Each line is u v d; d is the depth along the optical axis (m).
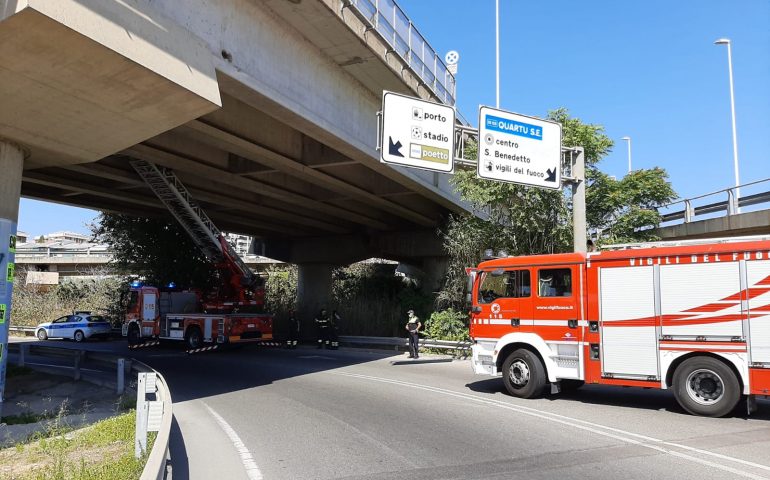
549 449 7.29
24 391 14.38
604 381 10.11
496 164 14.31
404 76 17.09
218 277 24.89
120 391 12.87
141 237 30.83
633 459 6.76
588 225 20.66
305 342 30.03
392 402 10.94
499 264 11.66
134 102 9.97
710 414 9.13
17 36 7.88
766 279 8.80
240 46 11.77
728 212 20.08
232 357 21.34
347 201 25.83
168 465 5.84
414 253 31.84
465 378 14.66
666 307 9.59
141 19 9.13
